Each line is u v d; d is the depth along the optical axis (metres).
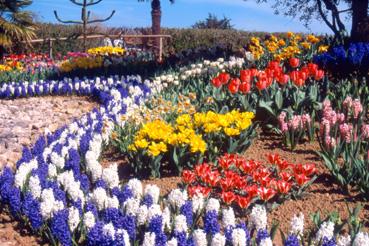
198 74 10.95
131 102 9.65
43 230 4.45
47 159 6.18
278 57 11.25
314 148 6.55
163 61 15.11
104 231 3.86
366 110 7.65
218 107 7.63
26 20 21.91
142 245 3.84
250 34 32.94
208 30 32.44
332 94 7.77
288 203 5.09
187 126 6.63
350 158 5.62
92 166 5.60
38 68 16.64
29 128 8.84
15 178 5.05
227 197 4.68
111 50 20.89
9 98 12.46
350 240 3.80
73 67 16.09
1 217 4.84
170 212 4.57
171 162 6.05
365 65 8.96
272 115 7.12
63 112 10.54
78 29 28.20
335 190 5.36
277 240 4.45
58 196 4.77
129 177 6.04
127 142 6.60
